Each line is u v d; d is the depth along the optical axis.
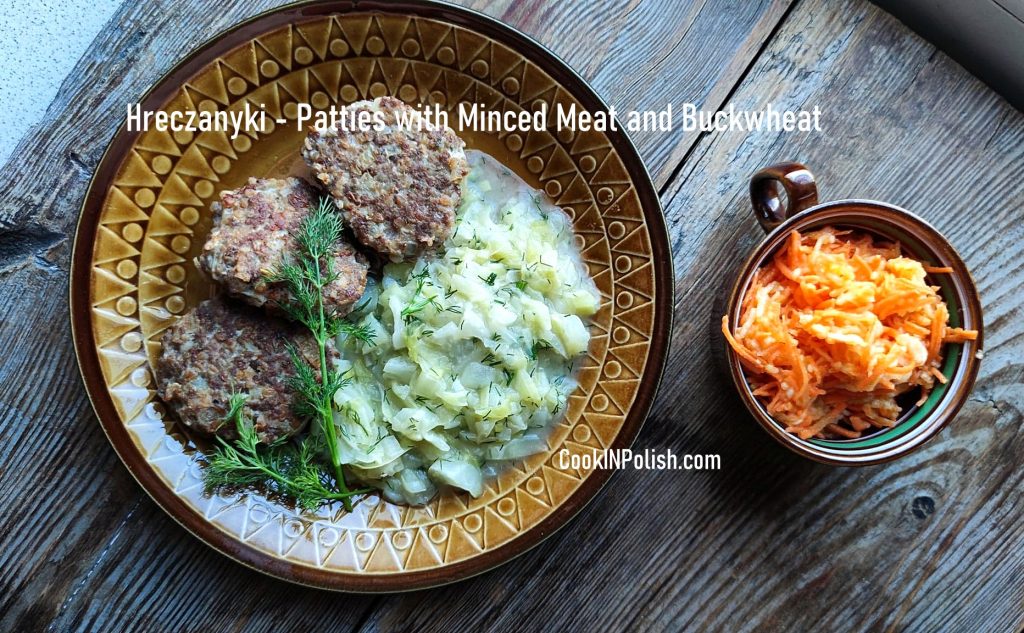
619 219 0.38
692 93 0.41
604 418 0.38
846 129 0.41
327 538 0.36
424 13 0.36
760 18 0.41
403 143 0.37
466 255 0.38
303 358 0.36
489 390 0.38
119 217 0.35
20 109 0.49
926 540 0.41
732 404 0.40
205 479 0.36
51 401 0.38
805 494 0.41
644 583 0.40
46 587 0.37
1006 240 0.41
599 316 0.39
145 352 0.36
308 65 0.37
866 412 0.38
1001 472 0.41
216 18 0.38
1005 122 0.41
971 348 0.36
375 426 0.37
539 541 0.36
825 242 0.37
